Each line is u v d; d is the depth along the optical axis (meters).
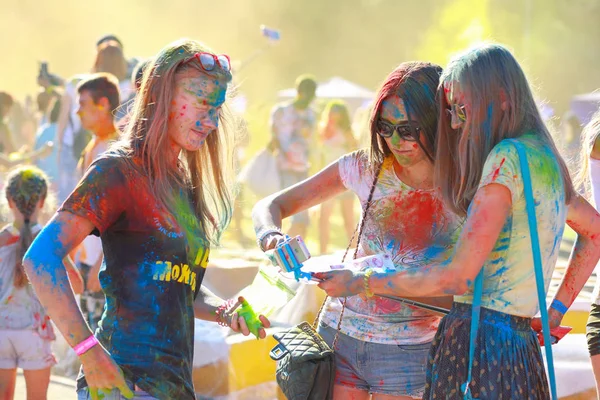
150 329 3.84
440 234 4.60
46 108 16.52
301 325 4.96
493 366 3.77
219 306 4.47
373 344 4.70
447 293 3.77
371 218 4.73
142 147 3.92
